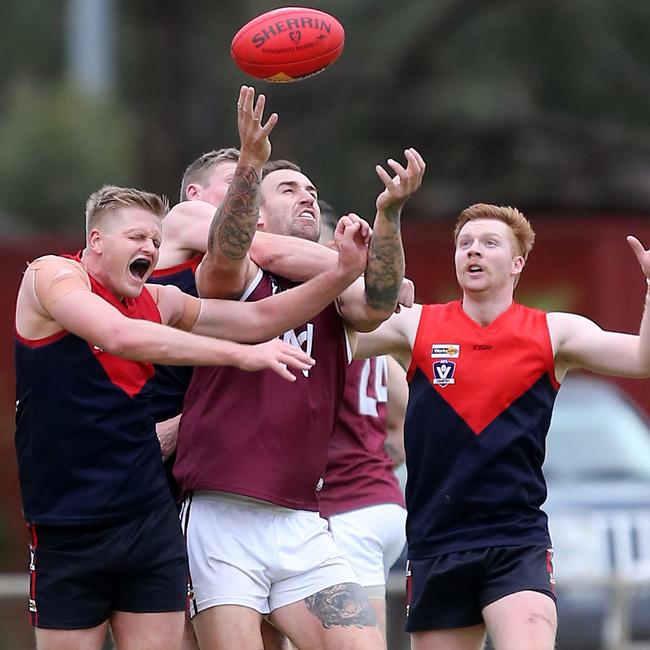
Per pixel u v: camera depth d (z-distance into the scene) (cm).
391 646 3494
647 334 2166
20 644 3441
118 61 9000
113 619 2039
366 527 2552
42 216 7831
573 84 8300
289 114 8650
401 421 2819
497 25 8306
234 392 2141
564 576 3494
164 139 8050
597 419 4147
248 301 2172
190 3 8150
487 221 2288
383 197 2055
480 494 2212
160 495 2023
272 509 2136
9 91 8944
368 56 8656
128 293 1994
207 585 2123
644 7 8069
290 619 2136
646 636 3559
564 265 5491
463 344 2247
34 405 1973
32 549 2020
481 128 8381
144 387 2008
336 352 2214
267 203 2345
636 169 8156
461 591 2227
